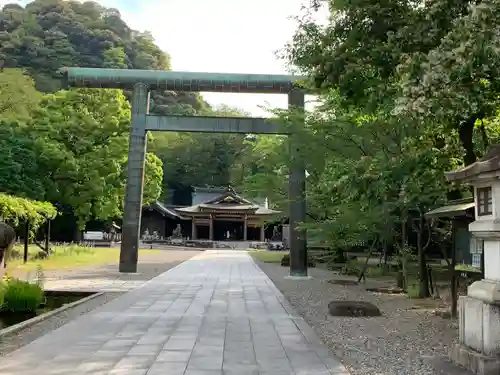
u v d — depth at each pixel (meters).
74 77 18.33
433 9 6.91
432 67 5.89
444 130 9.47
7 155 27.05
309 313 9.93
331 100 12.47
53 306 10.80
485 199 5.64
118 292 12.75
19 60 60.69
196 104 77.81
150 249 44.34
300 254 18.08
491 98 7.89
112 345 6.57
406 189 9.85
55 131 29.09
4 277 10.97
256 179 24.33
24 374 5.18
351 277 18.78
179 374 5.21
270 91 18.39
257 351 6.35
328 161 13.27
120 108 30.66
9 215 19.17
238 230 60.38
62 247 31.14
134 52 71.62
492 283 5.39
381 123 10.77
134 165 18.64
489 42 5.43
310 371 5.44
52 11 71.94
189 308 10.05
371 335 7.69
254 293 12.92
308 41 9.19
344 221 14.00
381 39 8.21
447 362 5.88
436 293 12.80
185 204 70.38
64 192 30.12
